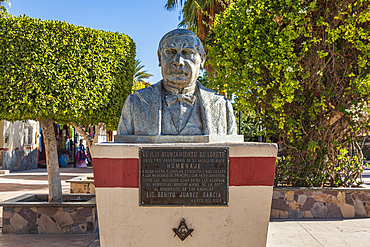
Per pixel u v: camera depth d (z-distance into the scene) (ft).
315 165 20.89
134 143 9.96
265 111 21.47
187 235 9.46
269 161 9.53
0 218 20.51
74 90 16.87
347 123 20.68
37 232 17.12
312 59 19.53
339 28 19.15
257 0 20.16
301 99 20.06
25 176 47.96
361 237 15.80
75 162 65.00
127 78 20.75
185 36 10.71
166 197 9.48
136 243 9.59
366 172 45.52
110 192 9.54
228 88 20.70
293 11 18.67
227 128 11.26
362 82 18.98
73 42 17.58
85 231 17.16
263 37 19.27
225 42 20.12
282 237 15.85
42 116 16.70
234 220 9.52
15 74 15.88
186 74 10.75
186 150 9.48
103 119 19.01
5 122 53.78
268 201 9.54
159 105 10.62
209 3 38.99
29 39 16.31
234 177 9.51
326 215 19.76
